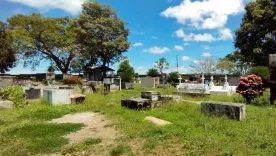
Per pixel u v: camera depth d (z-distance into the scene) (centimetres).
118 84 3772
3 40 4491
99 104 1784
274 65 1620
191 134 862
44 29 5075
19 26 5019
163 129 941
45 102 1862
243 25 4194
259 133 836
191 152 704
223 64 5734
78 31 4712
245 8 4228
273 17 3738
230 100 1848
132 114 1338
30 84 3097
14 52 4819
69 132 1050
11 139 962
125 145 816
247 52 4250
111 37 4856
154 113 1330
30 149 849
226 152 675
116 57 5069
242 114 1093
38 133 1034
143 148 783
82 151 812
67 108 1638
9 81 2816
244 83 1736
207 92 2236
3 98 1784
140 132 957
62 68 5500
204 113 1225
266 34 3944
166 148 768
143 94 1759
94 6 4772
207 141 770
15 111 1527
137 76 6362
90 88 2844
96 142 888
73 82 3391
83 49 4834
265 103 1628
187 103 1532
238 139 792
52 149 842
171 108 1445
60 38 5178
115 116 1326
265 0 3919
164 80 5156
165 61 7212
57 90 1808
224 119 1080
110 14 4900
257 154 656
